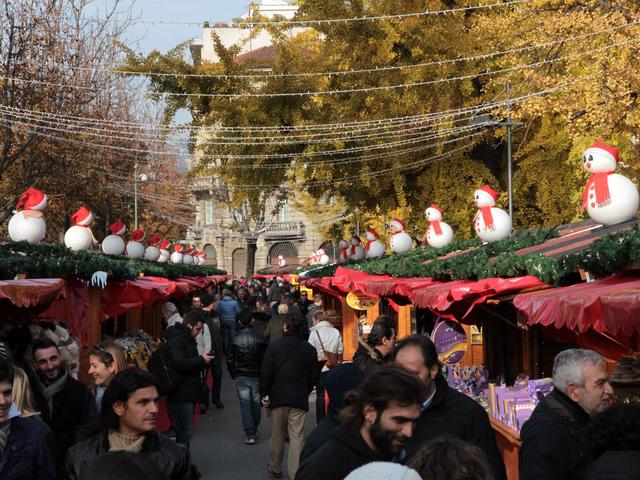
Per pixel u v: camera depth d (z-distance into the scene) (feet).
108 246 64.54
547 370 33.47
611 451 13.79
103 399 16.19
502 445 30.17
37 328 31.14
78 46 86.69
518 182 91.45
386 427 13.48
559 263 24.71
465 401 18.22
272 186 95.20
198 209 278.67
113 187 115.96
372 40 90.33
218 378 60.44
